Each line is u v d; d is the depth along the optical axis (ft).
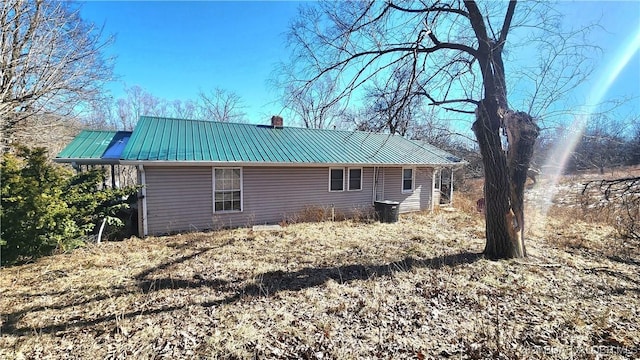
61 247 21.97
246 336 11.04
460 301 14.24
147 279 17.08
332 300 14.32
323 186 39.01
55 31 35.58
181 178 30.48
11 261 19.17
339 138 46.55
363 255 22.07
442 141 54.49
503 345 10.62
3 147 32.71
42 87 35.40
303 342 10.80
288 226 33.04
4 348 10.26
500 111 19.69
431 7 16.55
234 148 33.99
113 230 28.37
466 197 58.23
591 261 20.92
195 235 28.63
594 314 13.03
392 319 12.51
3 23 30.63
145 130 34.12
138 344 10.59
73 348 10.35
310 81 19.24
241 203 33.96
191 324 11.98
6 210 18.72
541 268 18.94
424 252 22.72
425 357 9.98
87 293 15.01
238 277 17.51
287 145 38.63
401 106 18.94
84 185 24.12
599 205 33.83
